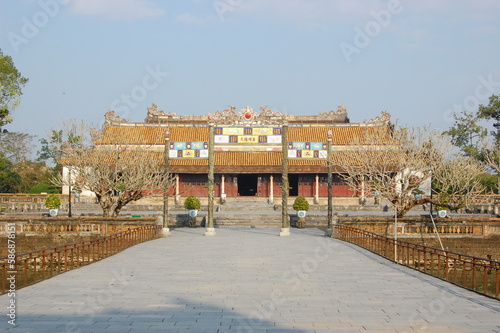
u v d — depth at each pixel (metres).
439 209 51.50
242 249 32.78
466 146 78.12
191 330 13.51
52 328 13.69
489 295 17.91
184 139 79.75
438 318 14.75
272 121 79.44
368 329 13.54
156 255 29.78
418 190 54.16
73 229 41.44
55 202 55.56
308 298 17.80
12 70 55.47
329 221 43.34
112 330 13.51
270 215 57.16
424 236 40.03
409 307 16.31
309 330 13.46
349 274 23.14
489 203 60.00
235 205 72.44
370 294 18.52
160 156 76.94
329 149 43.75
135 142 66.19
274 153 79.00
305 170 76.56
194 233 46.25
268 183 80.25
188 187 78.88
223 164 77.19
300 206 55.19
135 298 17.75
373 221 41.00
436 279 21.81
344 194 78.62
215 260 27.69
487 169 71.50
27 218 40.88
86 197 73.00
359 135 78.94
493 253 39.72
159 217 47.16
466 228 40.03
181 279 21.75
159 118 88.38
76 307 16.31
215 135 79.25
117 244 32.25
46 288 19.66
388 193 44.22
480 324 14.03
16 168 93.69
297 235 43.97
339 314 15.34
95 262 26.94
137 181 45.59
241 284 20.56
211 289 19.47
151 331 13.42
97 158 46.72
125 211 65.12
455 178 48.91
